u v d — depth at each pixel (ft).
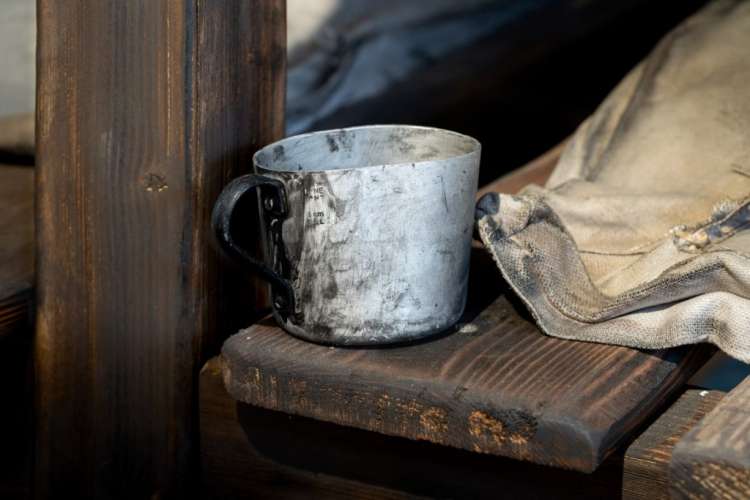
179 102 2.34
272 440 2.37
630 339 2.23
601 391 2.12
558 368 2.18
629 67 4.24
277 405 2.25
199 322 2.42
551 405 2.08
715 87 2.83
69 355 2.50
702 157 2.68
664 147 2.74
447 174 2.21
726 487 1.96
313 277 2.23
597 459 2.05
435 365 2.20
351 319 2.23
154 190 2.38
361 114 3.39
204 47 2.34
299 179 2.20
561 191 2.60
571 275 2.34
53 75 2.42
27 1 3.27
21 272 2.58
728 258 2.18
